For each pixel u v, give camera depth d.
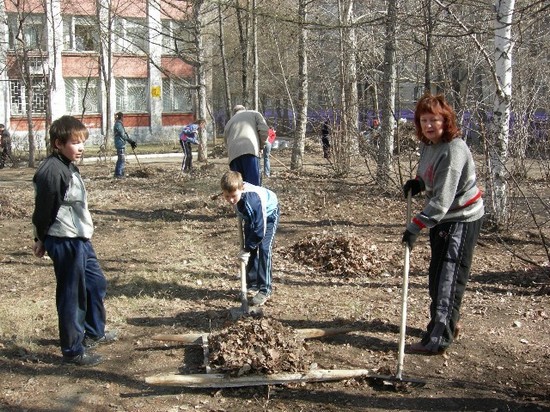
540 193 12.51
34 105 34.25
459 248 4.82
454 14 9.30
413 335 5.47
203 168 18.70
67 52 34.47
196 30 21.44
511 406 4.29
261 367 4.55
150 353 5.10
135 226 10.69
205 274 7.39
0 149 23.55
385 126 13.21
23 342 5.32
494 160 9.46
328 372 4.56
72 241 4.76
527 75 11.21
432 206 4.59
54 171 4.59
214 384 4.46
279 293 6.70
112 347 5.25
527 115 10.54
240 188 5.69
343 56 15.36
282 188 14.46
